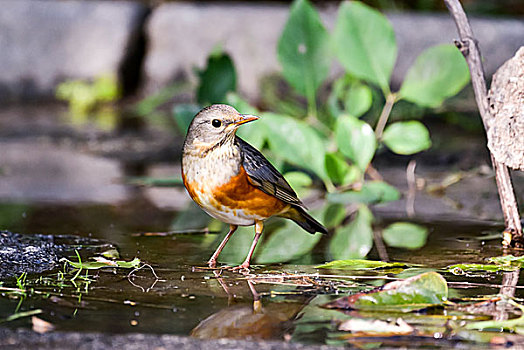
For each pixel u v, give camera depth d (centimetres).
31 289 604
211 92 1284
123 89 2016
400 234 881
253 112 1155
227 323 515
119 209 1018
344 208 1074
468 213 1013
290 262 739
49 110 1958
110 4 2044
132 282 635
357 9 1190
